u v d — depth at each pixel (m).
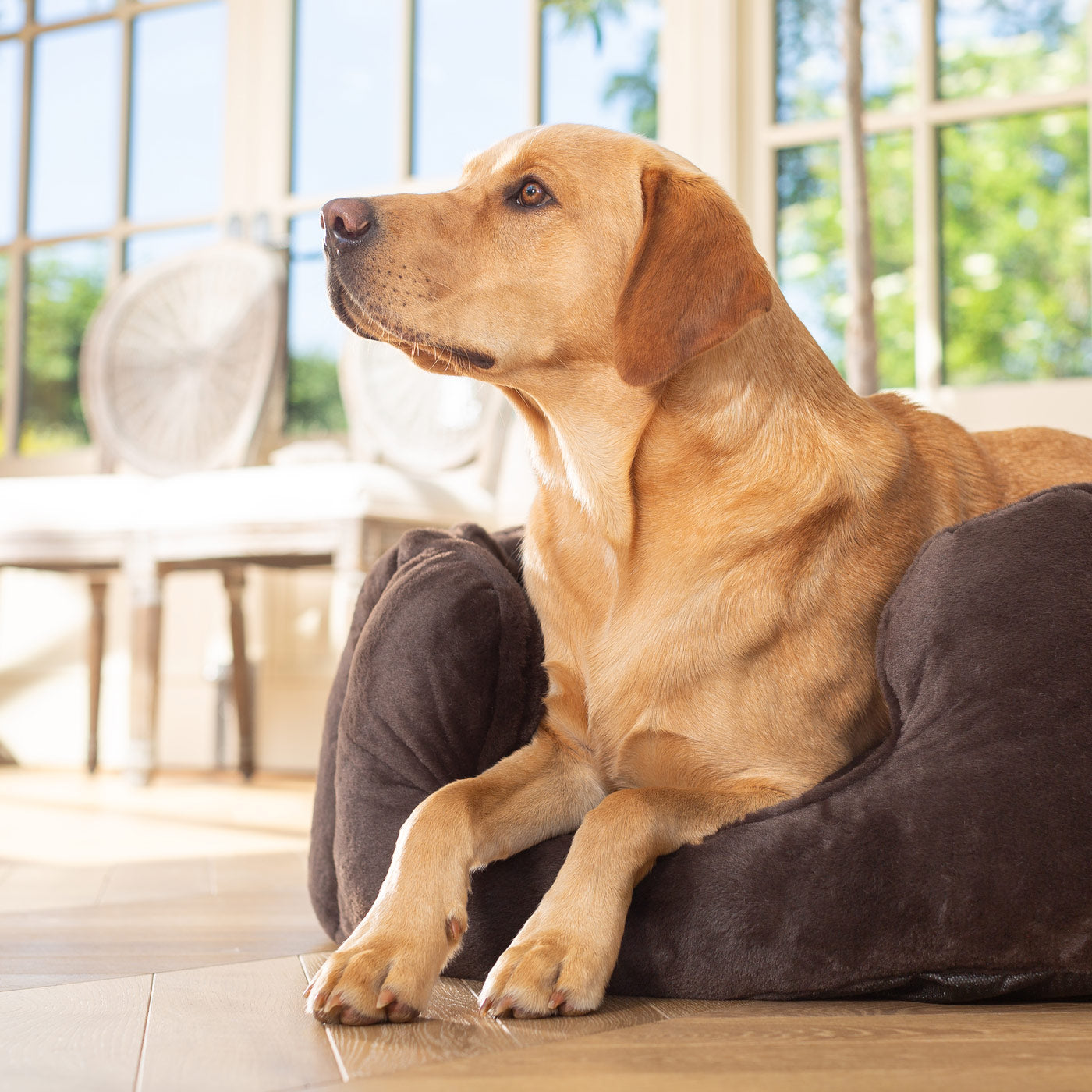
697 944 1.34
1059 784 1.29
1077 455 1.89
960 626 1.39
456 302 1.58
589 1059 1.07
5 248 4.58
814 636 1.51
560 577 1.66
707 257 1.50
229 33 4.30
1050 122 3.20
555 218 1.60
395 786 1.59
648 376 1.48
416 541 1.79
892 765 1.37
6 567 3.73
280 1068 1.05
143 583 3.47
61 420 4.54
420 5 4.10
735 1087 0.98
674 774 1.54
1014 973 1.29
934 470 1.72
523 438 3.58
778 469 1.54
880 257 3.39
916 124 3.33
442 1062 1.07
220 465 3.71
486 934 1.45
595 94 3.85
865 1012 1.28
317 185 4.23
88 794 3.49
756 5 3.57
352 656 1.76
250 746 3.91
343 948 1.24
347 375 3.70
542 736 1.60
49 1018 1.24
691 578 1.52
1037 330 3.21
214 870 2.32
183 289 3.89
